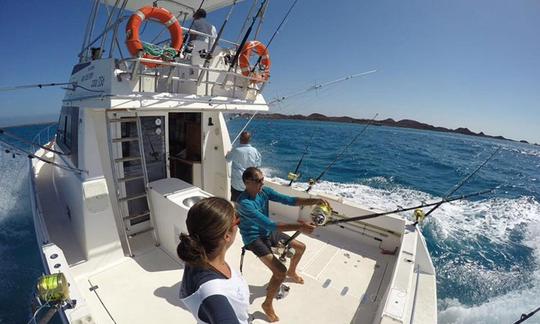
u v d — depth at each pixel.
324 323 2.33
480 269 4.98
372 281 2.89
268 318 2.32
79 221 2.87
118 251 2.92
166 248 3.16
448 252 5.55
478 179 12.88
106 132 2.93
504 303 4.05
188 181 4.03
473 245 5.85
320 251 3.37
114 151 2.95
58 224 3.44
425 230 6.38
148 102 2.66
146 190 3.15
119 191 3.06
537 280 4.63
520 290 4.36
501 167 17.41
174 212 2.84
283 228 2.10
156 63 2.55
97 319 2.27
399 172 12.68
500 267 5.06
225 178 3.95
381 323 1.70
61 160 3.93
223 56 3.33
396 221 3.31
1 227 5.36
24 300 3.73
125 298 2.48
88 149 2.68
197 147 3.90
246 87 3.55
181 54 2.97
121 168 3.02
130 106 2.54
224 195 4.01
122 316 2.30
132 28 2.51
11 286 3.96
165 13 2.74
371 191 9.61
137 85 2.67
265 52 3.61
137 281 2.68
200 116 3.76
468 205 8.55
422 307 2.28
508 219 7.42
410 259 2.43
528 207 8.59
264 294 2.61
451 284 4.57
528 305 3.98
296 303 2.52
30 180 4.65
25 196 6.62
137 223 3.21
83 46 3.99
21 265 4.39
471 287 4.48
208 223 0.89
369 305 2.55
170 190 3.08
